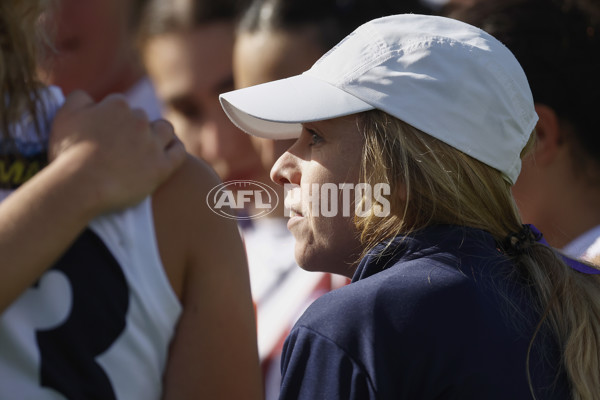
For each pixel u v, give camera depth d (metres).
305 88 5.46
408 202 5.16
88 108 4.47
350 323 4.70
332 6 9.55
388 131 5.20
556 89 7.88
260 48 9.57
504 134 5.37
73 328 4.14
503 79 5.40
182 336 4.49
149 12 10.93
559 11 8.09
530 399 4.69
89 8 10.84
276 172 5.66
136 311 4.30
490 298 4.88
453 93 5.21
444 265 4.94
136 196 4.32
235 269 4.69
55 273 4.14
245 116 6.19
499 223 5.43
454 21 5.62
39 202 4.07
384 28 5.49
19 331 4.10
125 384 4.29
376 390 4.52
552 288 5.18
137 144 4.38
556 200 8.02
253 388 4.73
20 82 4.30
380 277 4.91
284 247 9.80
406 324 4.66
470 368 4.61
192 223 4.55
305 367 4.77
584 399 4.83
